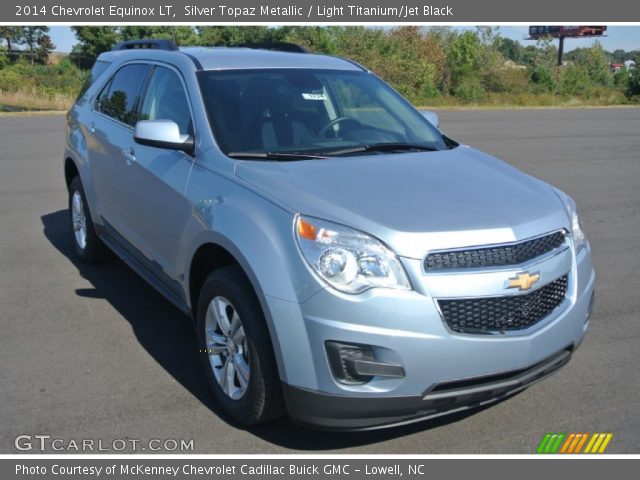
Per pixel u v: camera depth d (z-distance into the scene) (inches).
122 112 215.8
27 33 2443.4
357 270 124.6
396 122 191.9
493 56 1772.9
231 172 153.6
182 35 1697.8
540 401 160.1
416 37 1727.4
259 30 1587.1
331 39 1596.9
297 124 175.9
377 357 123.5
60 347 184.9
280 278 128.6
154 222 179.0
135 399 158.9
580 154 582.9
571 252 144.6
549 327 135.2
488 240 129.6
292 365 128.1
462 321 126.7
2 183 406.6
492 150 600.1
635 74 1729.8
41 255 265.1
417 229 127.3
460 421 151.6
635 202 385.7
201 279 164.1
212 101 174.4
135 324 200.7
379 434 146.8
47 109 1027.3
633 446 142.7
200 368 174.4
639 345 190.5
